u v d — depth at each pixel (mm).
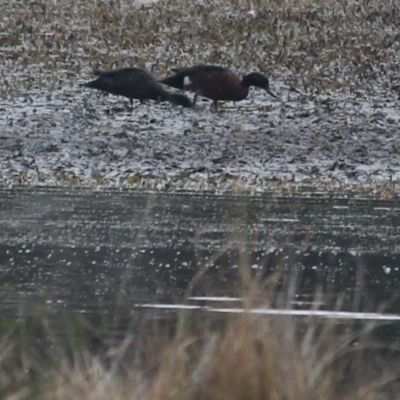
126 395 13711
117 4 57812
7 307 19500
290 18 54906
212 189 30641
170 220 26516
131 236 24875
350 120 39156
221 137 36250
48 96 41062
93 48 49938
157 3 58062
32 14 54969
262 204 28531
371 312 19656
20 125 36938
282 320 15039
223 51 50344
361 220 26797
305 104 41312
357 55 49375
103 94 41656
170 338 17250
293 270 22344
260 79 40281
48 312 19141
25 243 24234
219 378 14102
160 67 47750
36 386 14484
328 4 57531
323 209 28031
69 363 15758
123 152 34469
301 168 33406
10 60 47125
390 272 22312
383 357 17062
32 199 28828
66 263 22703
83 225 25891
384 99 42688
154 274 21938
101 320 18688
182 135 36312
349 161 34281
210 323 17828
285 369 14164
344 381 15773
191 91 40406
